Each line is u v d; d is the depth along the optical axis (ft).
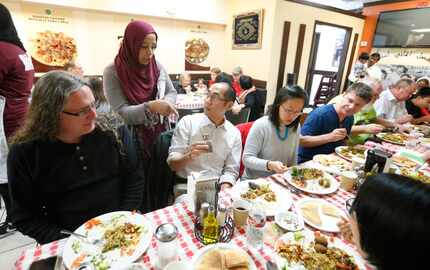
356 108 5.77
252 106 12.37
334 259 2.51
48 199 3.18
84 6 12.00
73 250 2.45
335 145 6.32
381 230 1.46
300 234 2.80
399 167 5.08
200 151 4.01
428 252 1.30
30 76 5.05
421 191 1.45
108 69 5.30
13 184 2.89
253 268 2.33
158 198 4.81
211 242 2.70
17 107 4.80
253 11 14.15
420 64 14.73
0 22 4.38
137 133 5.16
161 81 6.08
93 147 3.25
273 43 13.65
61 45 12.15
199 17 15.35
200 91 13.24
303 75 15.72
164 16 14.26
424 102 9.73
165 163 4.71
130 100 5.37
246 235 2.77
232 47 16.47
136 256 2.42
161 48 15.08
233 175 4.57
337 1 19.04
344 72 18.22
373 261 1.59
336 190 4.00
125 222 2.89
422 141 7.06
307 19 14.38
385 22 16.16
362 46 17.85
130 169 3.83
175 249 2.33
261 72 14.57
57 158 3.01
